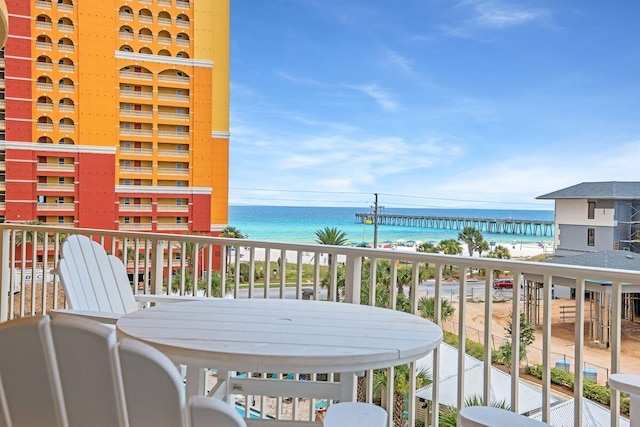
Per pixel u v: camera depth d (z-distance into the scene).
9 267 4.52
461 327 2.38
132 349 0.95
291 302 2.42
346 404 1.53
